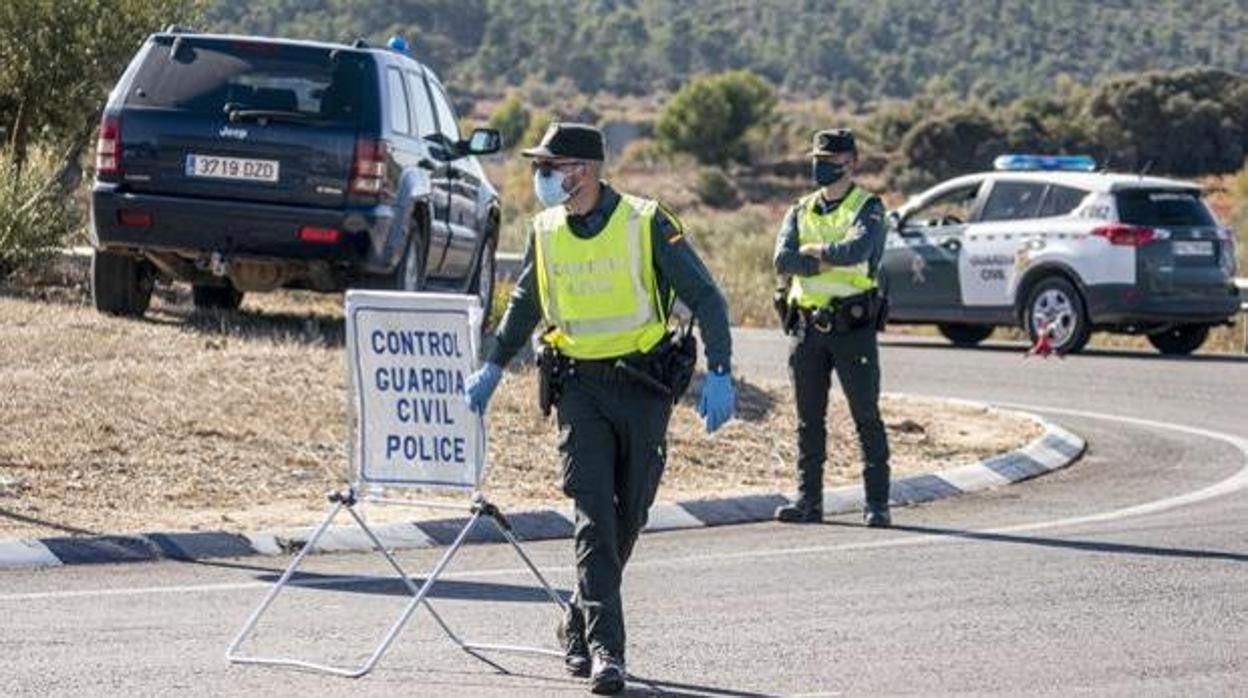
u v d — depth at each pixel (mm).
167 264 38750
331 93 37500
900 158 191125
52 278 44625
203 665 19188
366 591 23125
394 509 27828
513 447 31812
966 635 21141
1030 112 189750
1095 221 53688
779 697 18594
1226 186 160375
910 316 56719
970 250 55500
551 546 26719
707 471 32344
